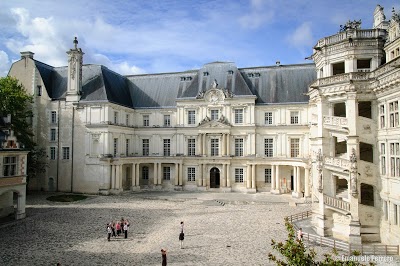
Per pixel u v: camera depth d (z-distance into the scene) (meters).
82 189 60.38
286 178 60.09
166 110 66.94
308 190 53.12
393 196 28.34
